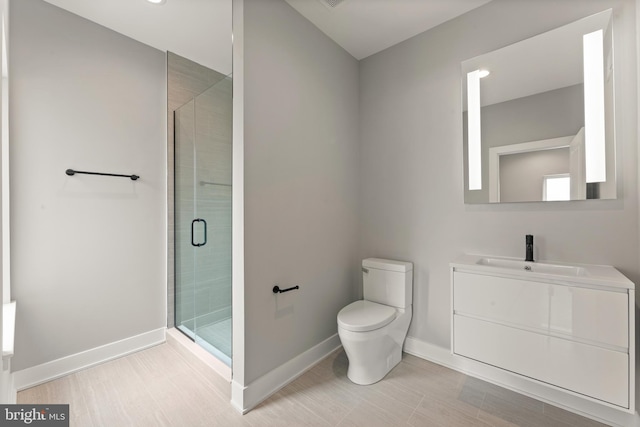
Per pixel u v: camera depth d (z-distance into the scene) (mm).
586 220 1740
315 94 2268
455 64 2180
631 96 1620
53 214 2041
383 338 2008
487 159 2033
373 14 2141
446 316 2225
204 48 2555
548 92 1831
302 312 2162
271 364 1920
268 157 1915
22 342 1921
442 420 1671
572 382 1497
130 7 2070
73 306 2123
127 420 1660
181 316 2637
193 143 2508
